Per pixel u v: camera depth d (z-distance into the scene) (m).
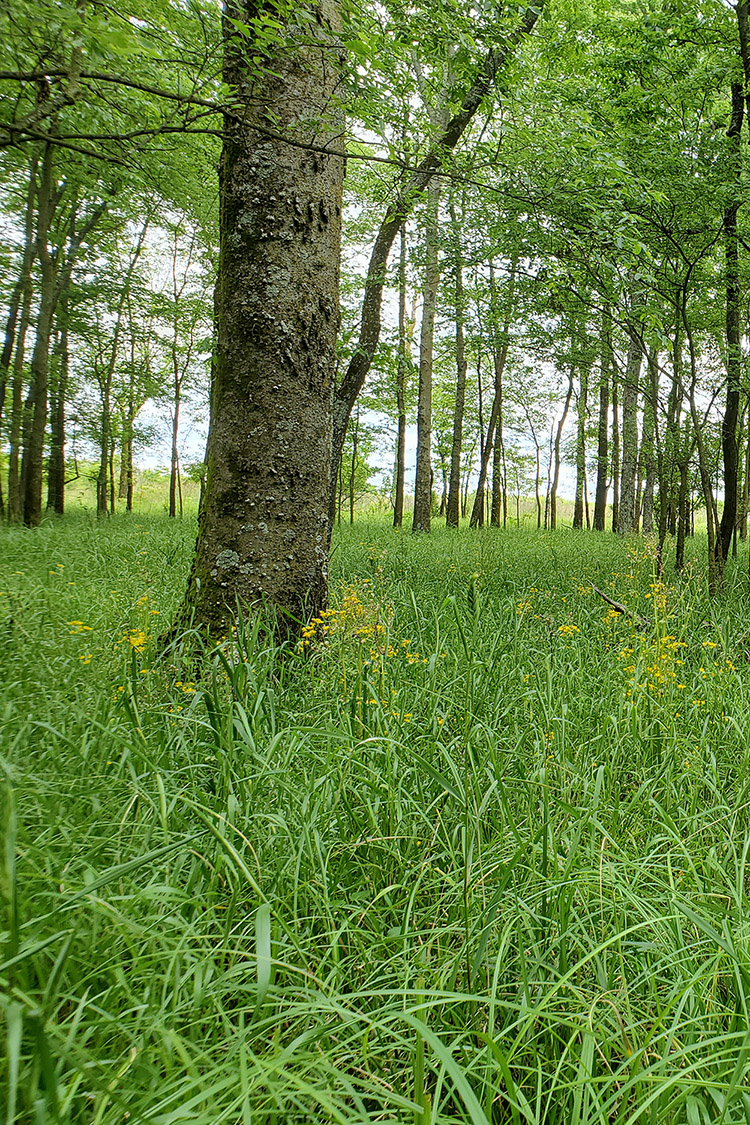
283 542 4.08
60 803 2.02
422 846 2.30
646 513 14.79
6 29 2.72
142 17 2.98
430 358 16.92
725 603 7.04
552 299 8.12
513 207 5.73
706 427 8.77
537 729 3.06
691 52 7.78
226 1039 1.40
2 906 1.29
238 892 1.72
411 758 2.65
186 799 1.95
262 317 4.02
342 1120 1.04
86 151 3.18
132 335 16.75
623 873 2.04
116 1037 1.38
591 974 1.82
